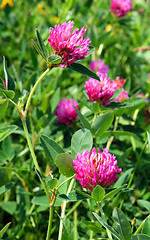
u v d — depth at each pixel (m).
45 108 0.45
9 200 0.42
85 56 0.30
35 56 0.50
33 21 0.65
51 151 0.31
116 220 0.28
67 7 0.59
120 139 0.45
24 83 0.50
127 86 0.45
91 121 0.42
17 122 0.43
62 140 0.43
